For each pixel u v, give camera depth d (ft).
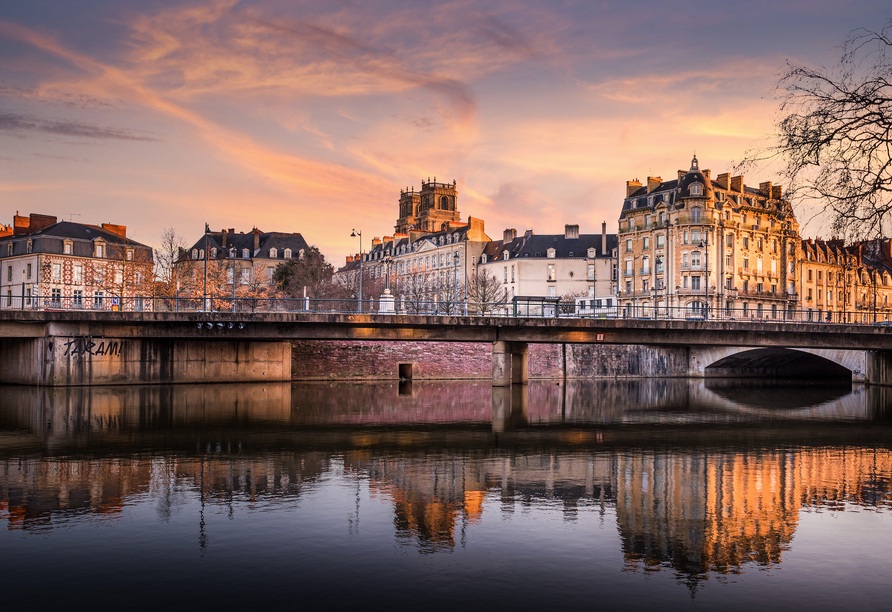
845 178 44.47
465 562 40.19
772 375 271.49
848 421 111.65
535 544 43.47
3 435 85.56
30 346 160.97
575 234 384.88
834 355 220.02
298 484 59.47
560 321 153.48
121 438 84.12
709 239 295.07
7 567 38.81
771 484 60.90
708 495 56.59
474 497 55.36
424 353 219.20
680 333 157.17
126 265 286.87
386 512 50.49
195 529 45.91
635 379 245.86
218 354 182.91
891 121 43.04
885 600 35.22
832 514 50.80
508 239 407.23
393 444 82.43
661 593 35.99
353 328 154.92
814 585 37.06
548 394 168.25
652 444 84.53
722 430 98.78
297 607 34.04
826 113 44.70
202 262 382.63
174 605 34.04
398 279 472.44
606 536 45.19
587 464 70.18
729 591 36.29
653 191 322.14
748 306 307.58
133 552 41.39
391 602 34.63
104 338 160.04
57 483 58.80
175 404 124.77
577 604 34.60
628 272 329.93
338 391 166.09
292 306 283.18
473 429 97.35
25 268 308.60
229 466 67.21
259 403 130.41
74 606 33.83
